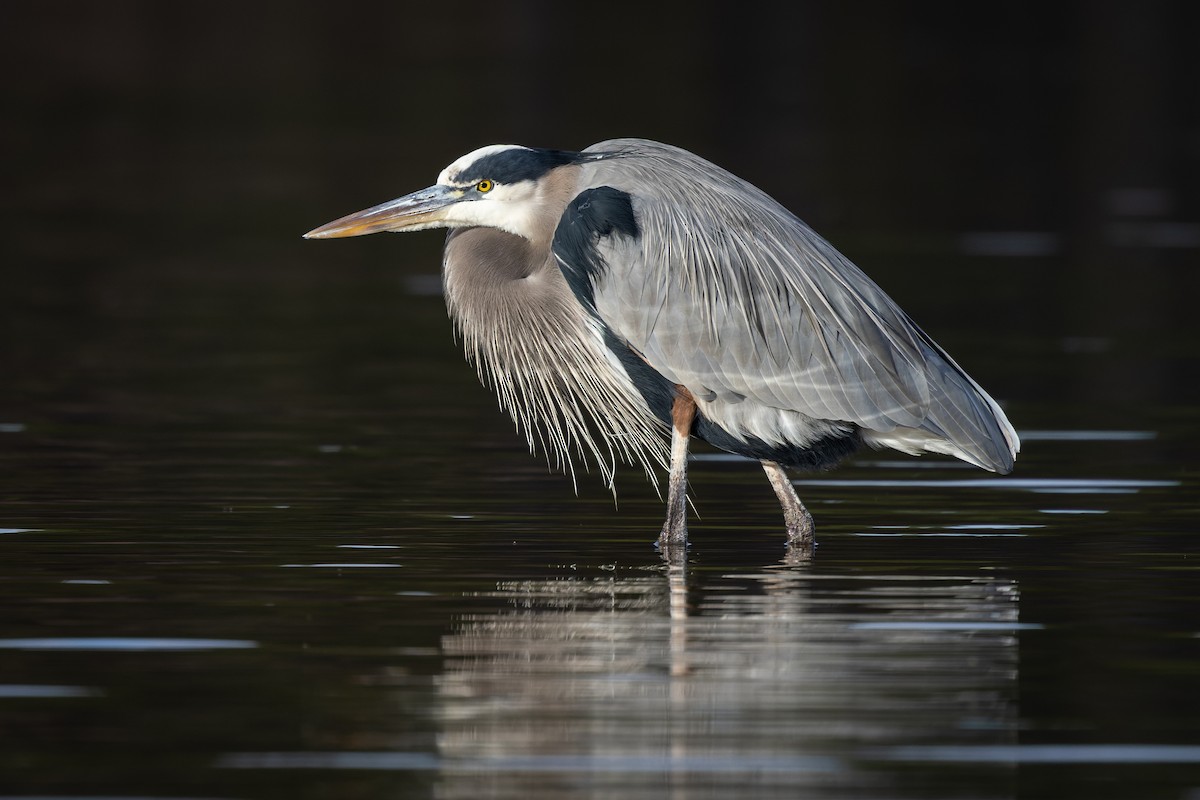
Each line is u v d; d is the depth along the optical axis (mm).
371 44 59375
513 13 66188
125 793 7742
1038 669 9453
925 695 9016
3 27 60719
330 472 15148
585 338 13586
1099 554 12266
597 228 13086
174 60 55594
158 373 20312
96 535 12633
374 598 10977
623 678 9297
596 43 60531
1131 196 36938
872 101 50844
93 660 9586
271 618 10469
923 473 15367
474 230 13984
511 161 13594
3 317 24000
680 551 12492
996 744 8336
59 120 45688
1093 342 22516
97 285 26922
